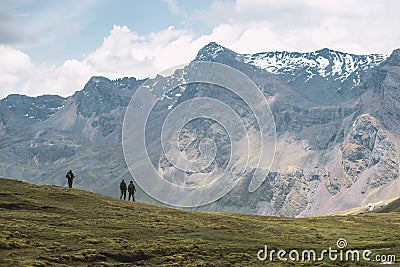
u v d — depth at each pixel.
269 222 94.44
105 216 78.62
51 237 59.31
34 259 48.62
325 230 88.25
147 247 58.75
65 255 50.78
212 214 98.31
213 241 67.25
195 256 57.38
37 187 96.94
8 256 49.06
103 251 54.31
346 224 102.62
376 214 135.25
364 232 88.31
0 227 61.31
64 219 72.12
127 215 81.81
